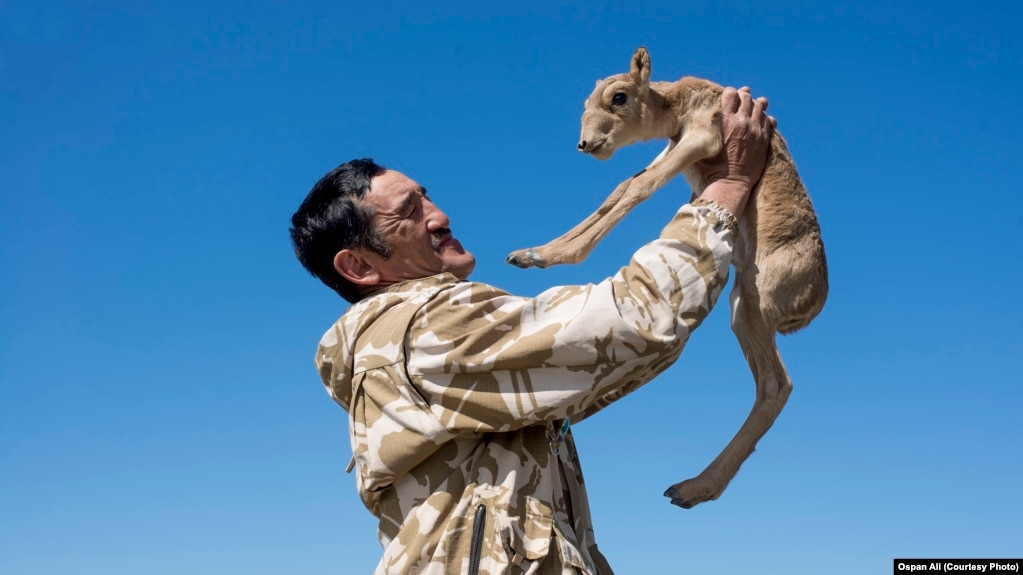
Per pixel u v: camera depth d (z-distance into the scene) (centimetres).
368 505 271
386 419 251
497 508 235
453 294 253
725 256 256
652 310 242
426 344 248
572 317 242
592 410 286
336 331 275
